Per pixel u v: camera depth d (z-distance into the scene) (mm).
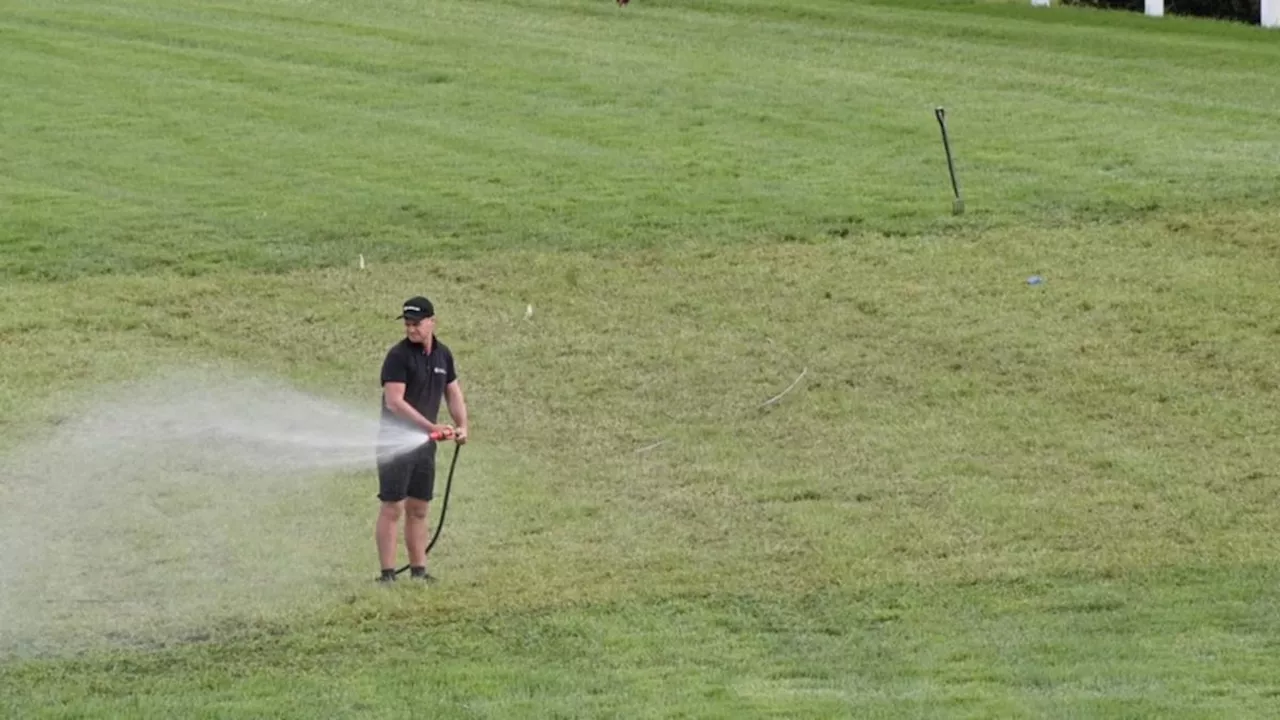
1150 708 39531
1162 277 71938
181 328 69500
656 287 72875
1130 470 56594
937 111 81062
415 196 82938
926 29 115625
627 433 60750
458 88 101812
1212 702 39969
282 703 41125
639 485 56469
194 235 78312
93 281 73500
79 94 100625
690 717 39531
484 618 46625
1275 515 53219
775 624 46062
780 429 60750
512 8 122188
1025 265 73625
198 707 40969
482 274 74312
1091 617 46188
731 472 57312
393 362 48438
